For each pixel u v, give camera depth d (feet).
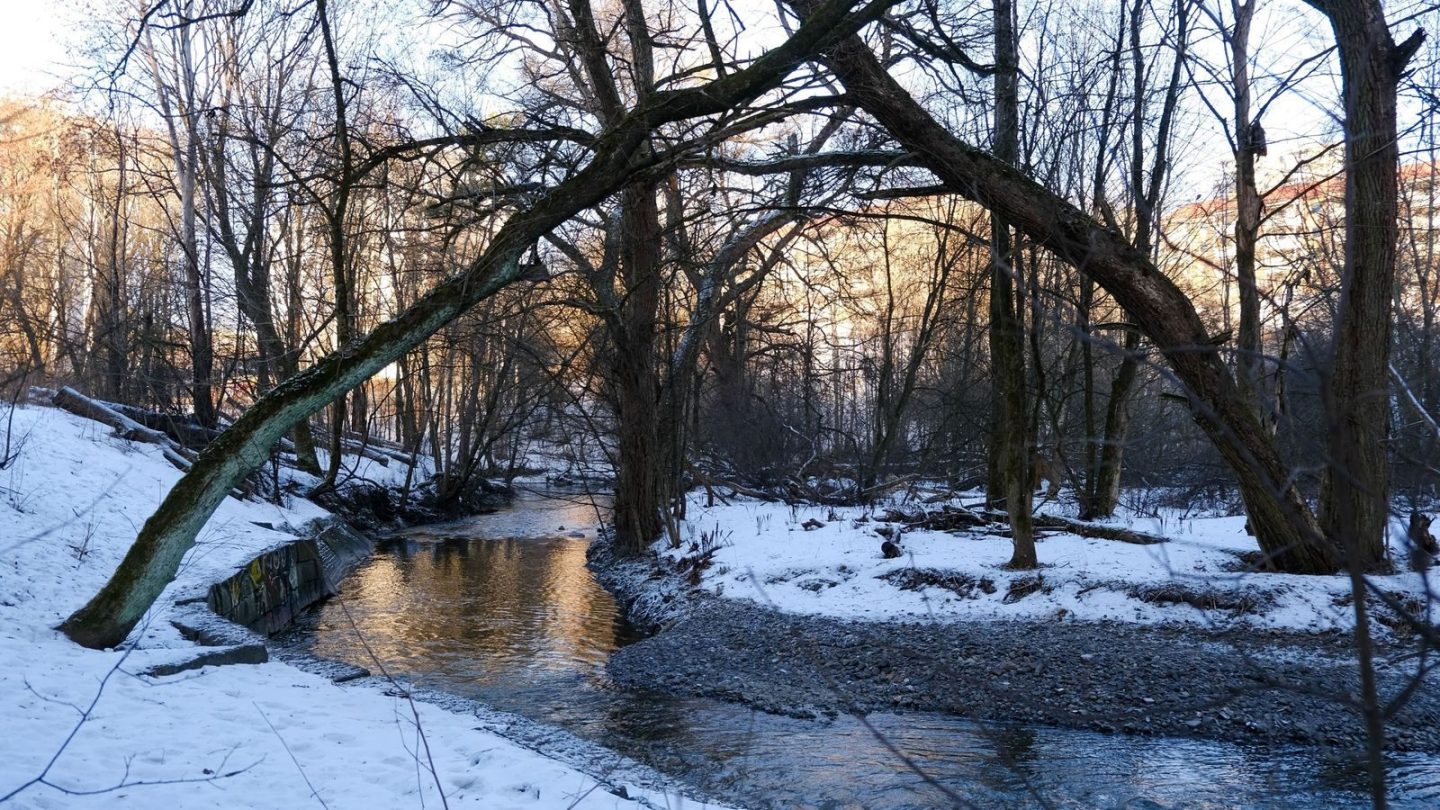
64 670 27.25
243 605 45.98
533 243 35.40
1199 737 29.25
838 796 24.86
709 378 104.94
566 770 22.43
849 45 35.50
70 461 57.21
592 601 57.77
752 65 33.47
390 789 20.53
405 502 102.53
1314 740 28.22
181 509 32.22
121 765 20.43
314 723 25.18
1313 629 35.01
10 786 18.20
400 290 100.63
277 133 55.36
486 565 73.41
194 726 23.77
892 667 36.86
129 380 85.35
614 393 70.59
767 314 102.06
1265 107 32.81
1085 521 56.70
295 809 18.84
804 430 102.01
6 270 79.66
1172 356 36.81
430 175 51.55
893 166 39.70
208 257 84.48
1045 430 74.02
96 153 81.56
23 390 68.49
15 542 41.37
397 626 49.90
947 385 103.35
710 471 97.40
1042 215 36.47
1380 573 36.42
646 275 62.54
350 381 33.47
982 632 39.29
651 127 34.58
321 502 87.45
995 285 43.37
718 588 50.85
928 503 72.69
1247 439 37.11
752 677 37.35
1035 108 47.14
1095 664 34.81
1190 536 48.75
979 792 25.07
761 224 67.15
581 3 56.59
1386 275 34.86
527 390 106.63
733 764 27.45
